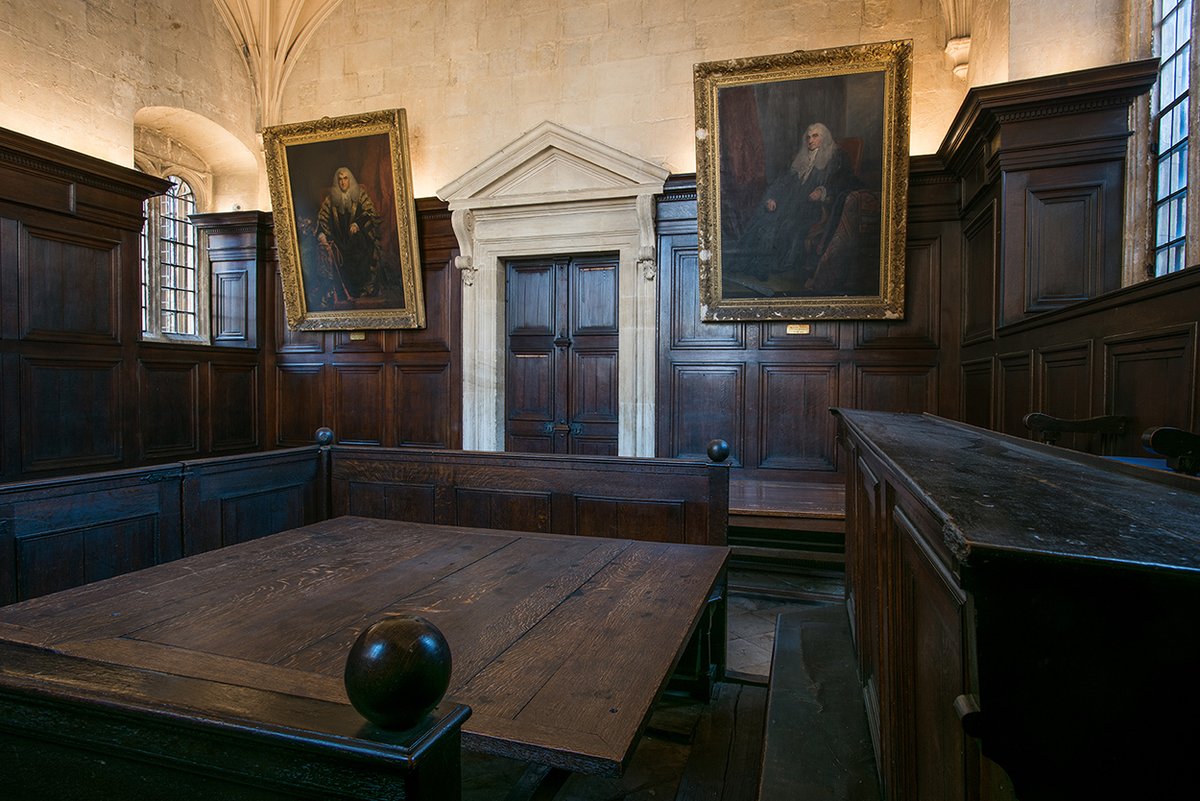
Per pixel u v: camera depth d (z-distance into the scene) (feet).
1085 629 2.33
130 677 3.05
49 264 20.07
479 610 7.18
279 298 28.04
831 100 19.86
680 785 8.21
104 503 11.10
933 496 3.05
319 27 27.50
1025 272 15.74
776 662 8.98
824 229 21.04
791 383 22.44
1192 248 12.48
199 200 28.60
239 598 7.51
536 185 23.94
